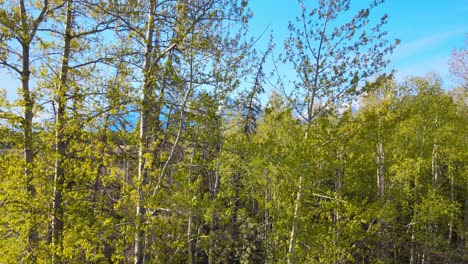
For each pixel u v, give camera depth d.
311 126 8.30
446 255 17.61
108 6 8.03
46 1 8.73
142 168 7.29
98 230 7.08
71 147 8.18
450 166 19.53
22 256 8.02
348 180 8.80
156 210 7.28
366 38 7.81
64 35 9.01
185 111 7.27
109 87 7.91
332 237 8.63
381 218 11.53
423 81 17.62
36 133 8.05
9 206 7.77
